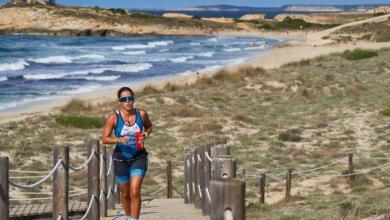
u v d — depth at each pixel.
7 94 43.84
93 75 58.66
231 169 6.38
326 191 17.94
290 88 40.03
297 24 180.25
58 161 8.20
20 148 23.38
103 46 106.44
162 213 12.41
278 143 25.73
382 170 20.36
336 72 46.94
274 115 32.81
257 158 22.98
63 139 25.80
